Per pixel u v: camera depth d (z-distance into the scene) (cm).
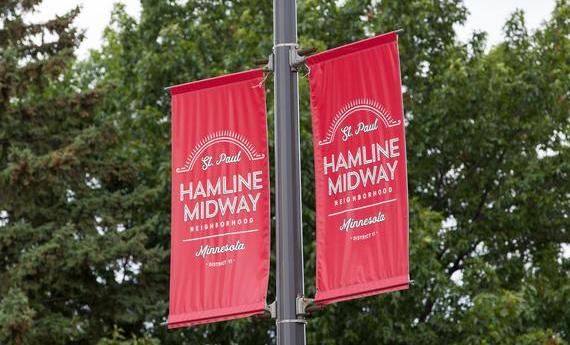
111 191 2814
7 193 2573
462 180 3034
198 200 1429
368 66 1378
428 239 2534
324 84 1398
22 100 2875
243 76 1449
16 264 2511
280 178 1377
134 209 2712
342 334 2617
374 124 1356
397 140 1335
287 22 1437
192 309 1392
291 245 1353
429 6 2953
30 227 2555
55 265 2472
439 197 3067
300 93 2625
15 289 2328
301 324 1335
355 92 1378
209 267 1401
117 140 2619
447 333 2638
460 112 2916
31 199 2594
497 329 2514
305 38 2683
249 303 1366
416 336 2592
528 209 2977
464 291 2648
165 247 2783
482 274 2673
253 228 1394
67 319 2517
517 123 2952
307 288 2533
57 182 2555
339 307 2602
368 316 2566
